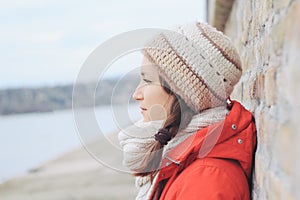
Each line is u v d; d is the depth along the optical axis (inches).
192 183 49.3
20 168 289.9
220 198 48.2
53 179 271.0
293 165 33.7
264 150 47.9
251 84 65.4
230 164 51.9
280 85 39.7
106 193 223.0
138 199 58.8
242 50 89.1
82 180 261.3
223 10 146.9
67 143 346.6
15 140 337.4
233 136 53.1
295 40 33.6
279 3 41.8
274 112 42.7
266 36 50.8
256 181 52.5
